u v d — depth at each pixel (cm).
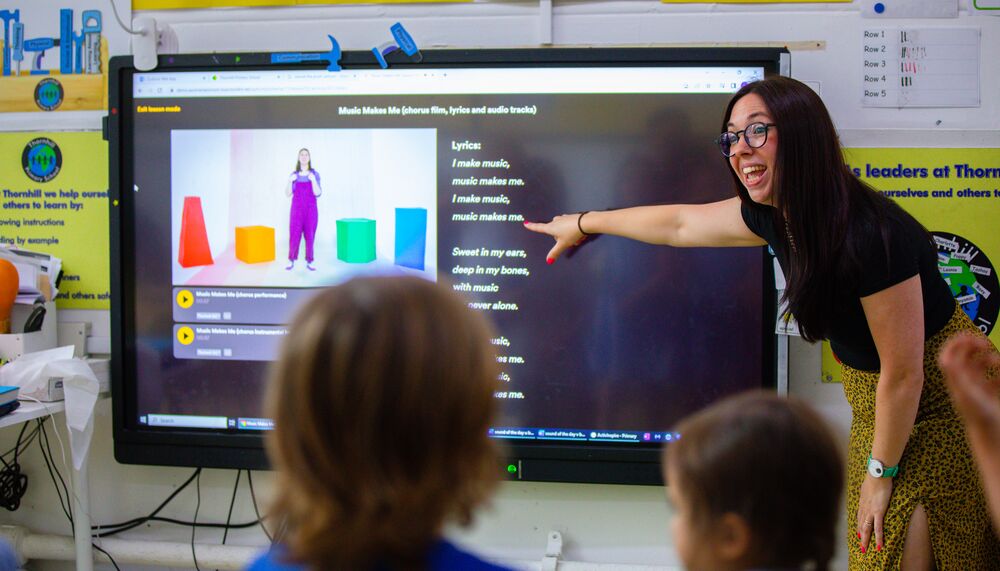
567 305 221
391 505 62
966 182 222
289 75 224
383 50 220
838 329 159
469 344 66
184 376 230
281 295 227
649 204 217
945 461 154
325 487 62
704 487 78
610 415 221
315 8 233
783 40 224
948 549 155
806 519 76
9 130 245
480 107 220
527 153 219
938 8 221
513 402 223
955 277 224
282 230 226
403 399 61
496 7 229
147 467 246
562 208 219
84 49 241
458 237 222
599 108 217
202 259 228
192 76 226
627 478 220
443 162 221
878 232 146
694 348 219
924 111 222
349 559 62
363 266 224
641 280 219
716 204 207
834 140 150
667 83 215
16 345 225
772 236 177
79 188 244
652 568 224
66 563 251
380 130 222
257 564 69
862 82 223
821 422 81
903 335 148
